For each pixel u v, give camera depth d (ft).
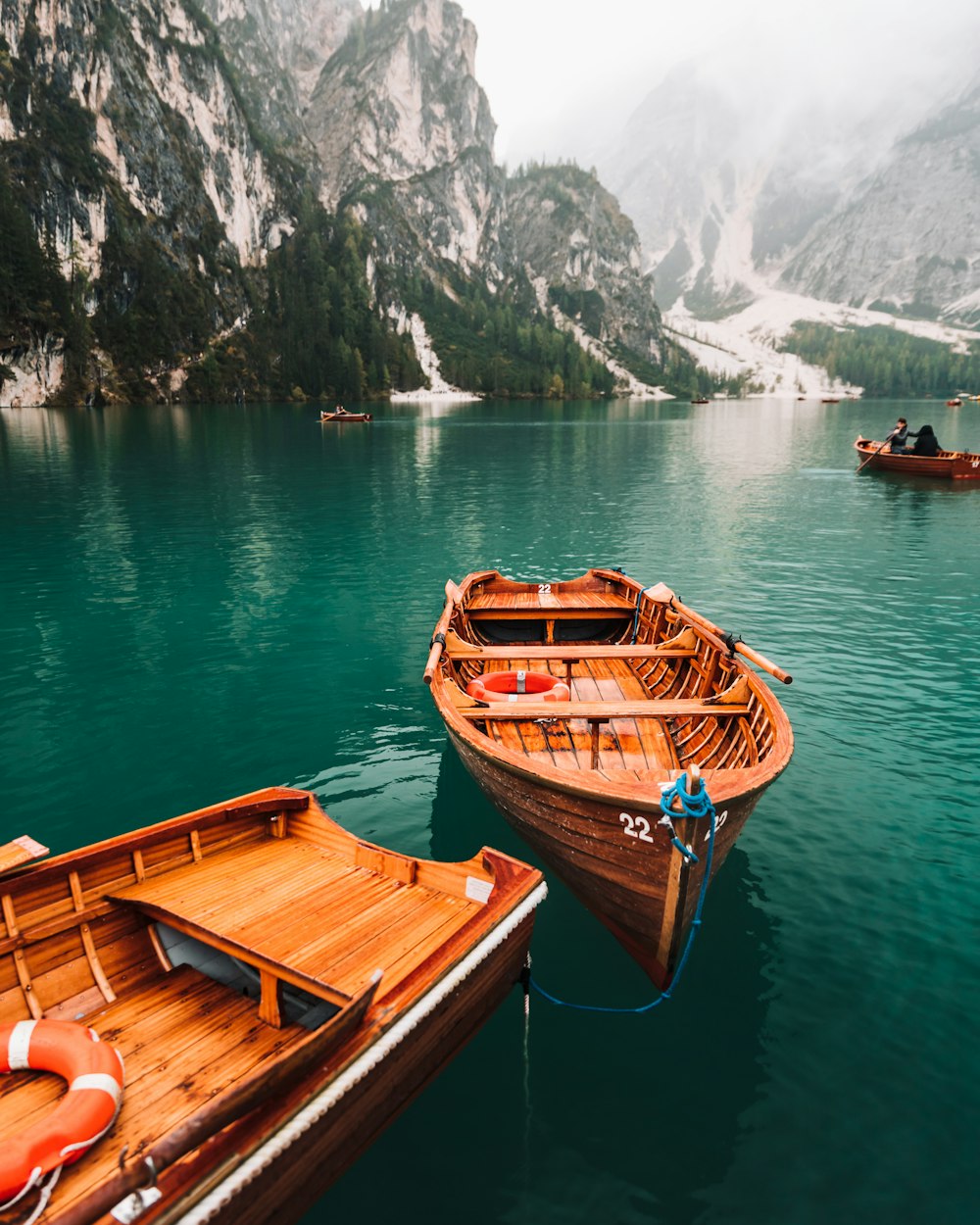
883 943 24.64
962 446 219.41
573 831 23.29
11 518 100.58
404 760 37.09
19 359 443.32
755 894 26.99
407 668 48.98
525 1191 17.04
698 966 23.70
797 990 22.75
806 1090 19.49
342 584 69.82
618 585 52.90
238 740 39.27
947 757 37.04
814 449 223.10
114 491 125.49
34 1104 16.12
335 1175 15.98
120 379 521.24
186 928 19.84
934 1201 16.66
